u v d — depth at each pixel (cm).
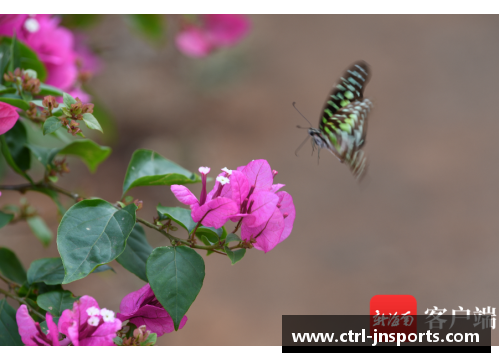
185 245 102
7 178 346
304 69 698
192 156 550
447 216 514
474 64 700
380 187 549
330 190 552
